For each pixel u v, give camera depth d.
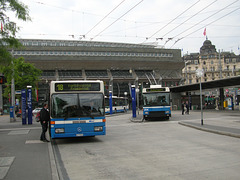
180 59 88.75
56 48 76.00
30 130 19.48
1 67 16.91
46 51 74.94
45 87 69.69
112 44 88.19
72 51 77.31
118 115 42.28
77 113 12.07
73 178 6.31
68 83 12.23
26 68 37.69
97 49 80.12
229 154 8.55
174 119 26.70
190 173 6.34
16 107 43.16
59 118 11.88
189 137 13.10
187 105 36.28
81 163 8.03
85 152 9.98
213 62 104.56
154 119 27.42
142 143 11.70
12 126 23.44
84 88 12.35
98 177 6.33
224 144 10.59
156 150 9.77
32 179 6.08
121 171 6.83
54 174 6.45
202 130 16.03
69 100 12.15
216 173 6.27
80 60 75.69
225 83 40.56
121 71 81.88
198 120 23.80
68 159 8.72
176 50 88.69
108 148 10.70
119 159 8.40
